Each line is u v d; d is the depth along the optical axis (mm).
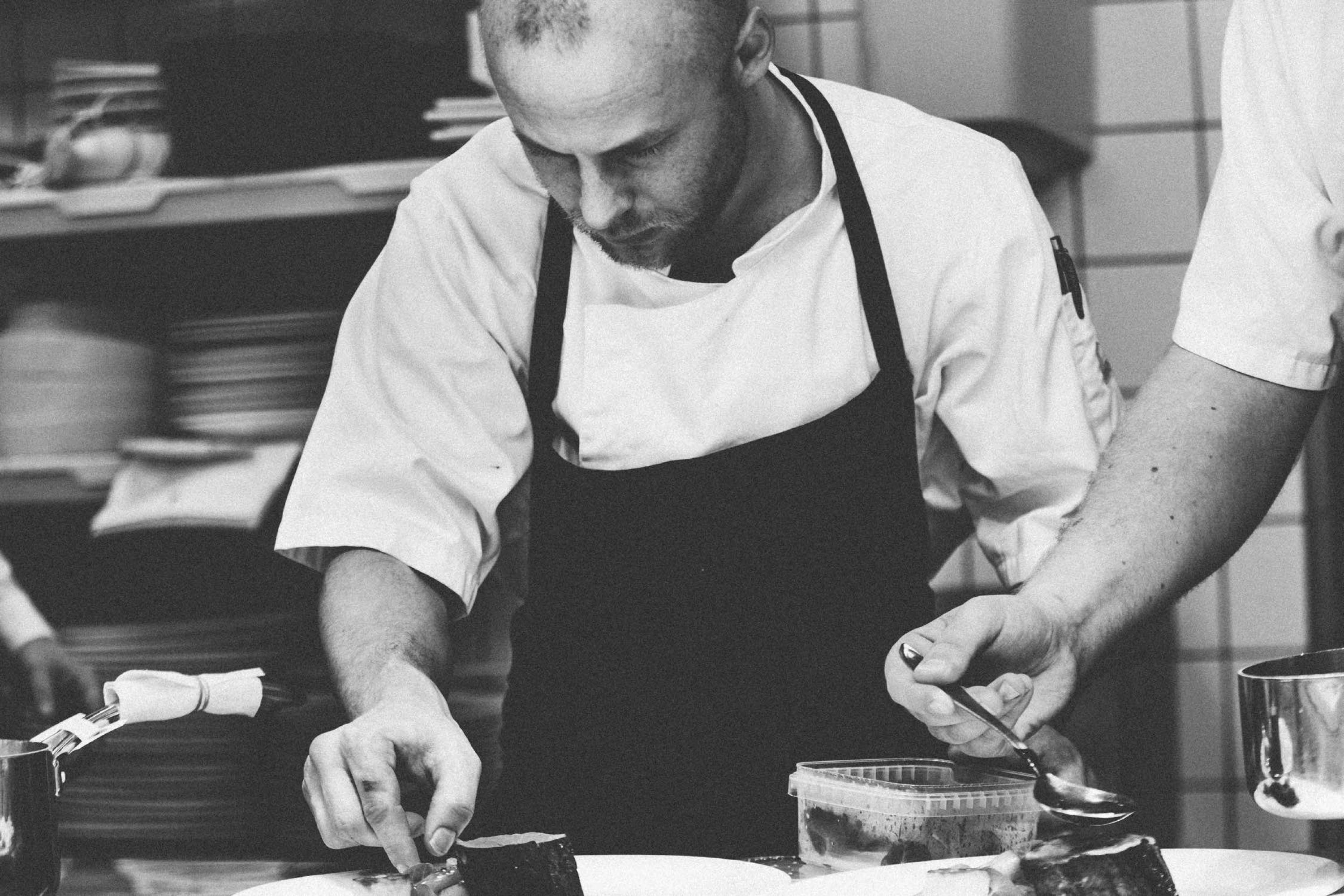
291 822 3045
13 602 3178
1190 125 3510
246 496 3111
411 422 1979
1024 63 3150
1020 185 2014
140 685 1354
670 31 1556
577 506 1952
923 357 2002
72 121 3166
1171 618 3516
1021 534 1951
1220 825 3504
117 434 3217
